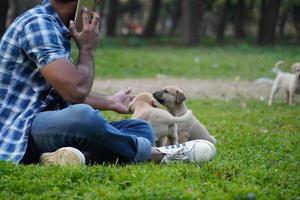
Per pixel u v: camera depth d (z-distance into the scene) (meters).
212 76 28.98
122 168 8.45
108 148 8.64
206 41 60.94
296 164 9.52
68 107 8.52
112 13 65.12
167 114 10.71
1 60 8.55
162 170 8.41
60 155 8.41
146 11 96.25
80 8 8.35
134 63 33.66
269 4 53.81
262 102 19.77
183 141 11.48
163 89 12.80
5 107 8.54
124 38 60.81
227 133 13.05
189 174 8.41
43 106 8.61
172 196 7.10
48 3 8.73
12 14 53.44
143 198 7.09
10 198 7.27
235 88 24.14
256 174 8.50
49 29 8.35
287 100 19.58
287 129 13.86
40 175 7.91
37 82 8.60
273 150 10.98
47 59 8.17
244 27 79.38
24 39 8.34
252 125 14.55
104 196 7.23
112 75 29.03
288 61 34.44
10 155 8.37
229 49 48.28
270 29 54.00
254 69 31.33
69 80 8.09
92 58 8.39
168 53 42.84
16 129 8.48
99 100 9.39
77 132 8.40
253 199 7.16
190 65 33.75
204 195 7.32
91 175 8.02
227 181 8.10
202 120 15.23
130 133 9.27
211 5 68.19
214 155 9.37
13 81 8.55
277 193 7.65
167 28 98.00
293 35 72.00
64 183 7.70
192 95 21.89
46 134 8.45
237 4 68.62
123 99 9.56
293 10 69.50
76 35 8.34
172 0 83.81
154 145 9.70
